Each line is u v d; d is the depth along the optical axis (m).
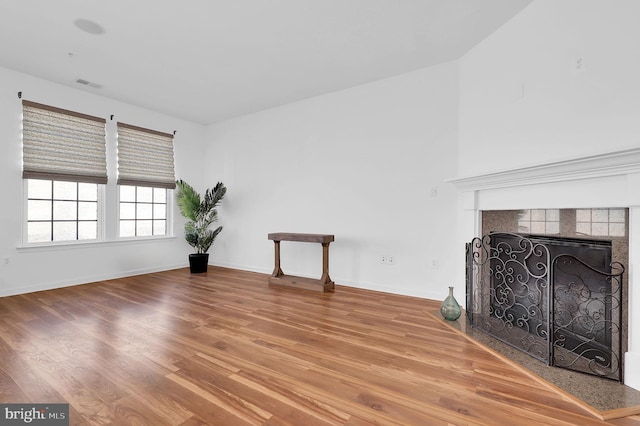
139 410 1.52
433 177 3.47
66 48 3.13
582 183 1.99
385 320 2.81
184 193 5.04
